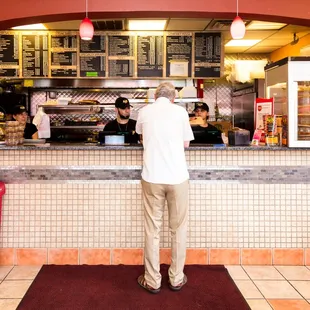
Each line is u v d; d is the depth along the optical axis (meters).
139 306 3.12
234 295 3.32
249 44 7.11
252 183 4.01
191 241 4.02
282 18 5.02
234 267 3.97
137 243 4.01
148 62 6.39
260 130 4.16
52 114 6.68
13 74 6.35
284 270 3.91
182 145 3.34
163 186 3.24
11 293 3.34
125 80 6.68
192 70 6.41
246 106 6.98
